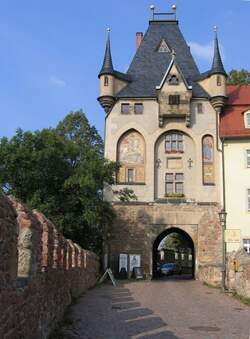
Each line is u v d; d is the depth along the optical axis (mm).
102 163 41312
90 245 44469
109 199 48844
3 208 7746
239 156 48875
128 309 18938
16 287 8719
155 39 56844
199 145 49812
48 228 12797
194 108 50562
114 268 47438
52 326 13477
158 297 24969
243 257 25844
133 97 50781
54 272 14086
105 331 13641
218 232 47531
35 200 38625
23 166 39500
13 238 8422
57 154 39688
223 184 48375
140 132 50250
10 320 8281
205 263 47188
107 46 52094
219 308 20156
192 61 55594
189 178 49625
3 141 40250
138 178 49531
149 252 47906
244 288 24312
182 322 15750
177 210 48594
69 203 40000
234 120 50156
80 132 64625
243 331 14109
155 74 53406
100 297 24000
